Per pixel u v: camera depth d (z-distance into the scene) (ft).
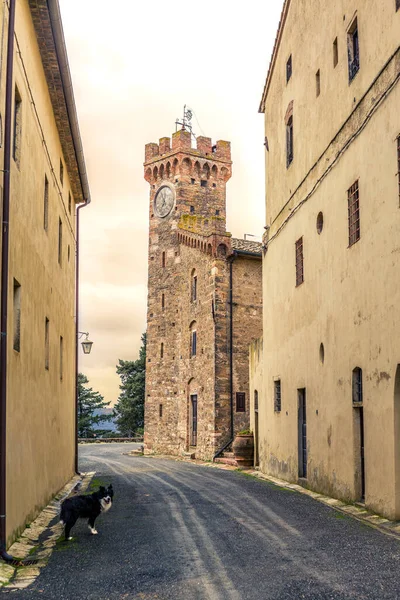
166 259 142.41
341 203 47.88
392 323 38.04
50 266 51.13
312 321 54.75
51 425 51.21
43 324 46.32
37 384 42.78
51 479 50.88
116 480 68.54
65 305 65.16
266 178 76.07
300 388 58.18
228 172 150.00
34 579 26.63
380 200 40.29
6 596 24.25
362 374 42.63
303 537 33.27
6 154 32.12
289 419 61.98
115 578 26.37
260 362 79.87
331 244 49.98
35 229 42.39
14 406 34.01
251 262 116.26
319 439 51.90
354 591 23.62
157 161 149.69
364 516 39.50
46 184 49.67
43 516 42.09
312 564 27.61
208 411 112.06
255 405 85.76
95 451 148.36
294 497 49.55
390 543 31.55
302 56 60.29
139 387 217.56
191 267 124.67
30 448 39.32
